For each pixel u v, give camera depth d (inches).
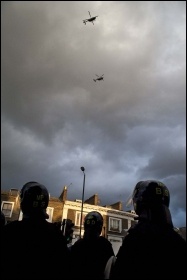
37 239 88.0
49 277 83.4
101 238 140.5
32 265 82.7
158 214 89.4
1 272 82.0
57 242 91.7
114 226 1293.1
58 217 1203.2
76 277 122.7
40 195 98.1
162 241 80.8
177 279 75.2
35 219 93.9
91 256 129.1
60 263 88.0
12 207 1143.0
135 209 97.3
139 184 100.2
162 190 94.2
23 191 100.2
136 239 82.0
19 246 85.6
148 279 74.3
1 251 85.3
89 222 140.4
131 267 77.1
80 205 1267.2
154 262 76.5
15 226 91.9
